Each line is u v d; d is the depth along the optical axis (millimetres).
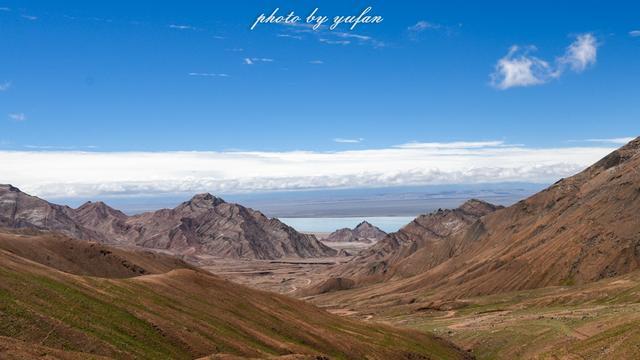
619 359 81250
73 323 60719
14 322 55594
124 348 60469
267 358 72312
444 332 163875
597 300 183250
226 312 94500
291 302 127188
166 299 86938
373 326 135750
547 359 103500
